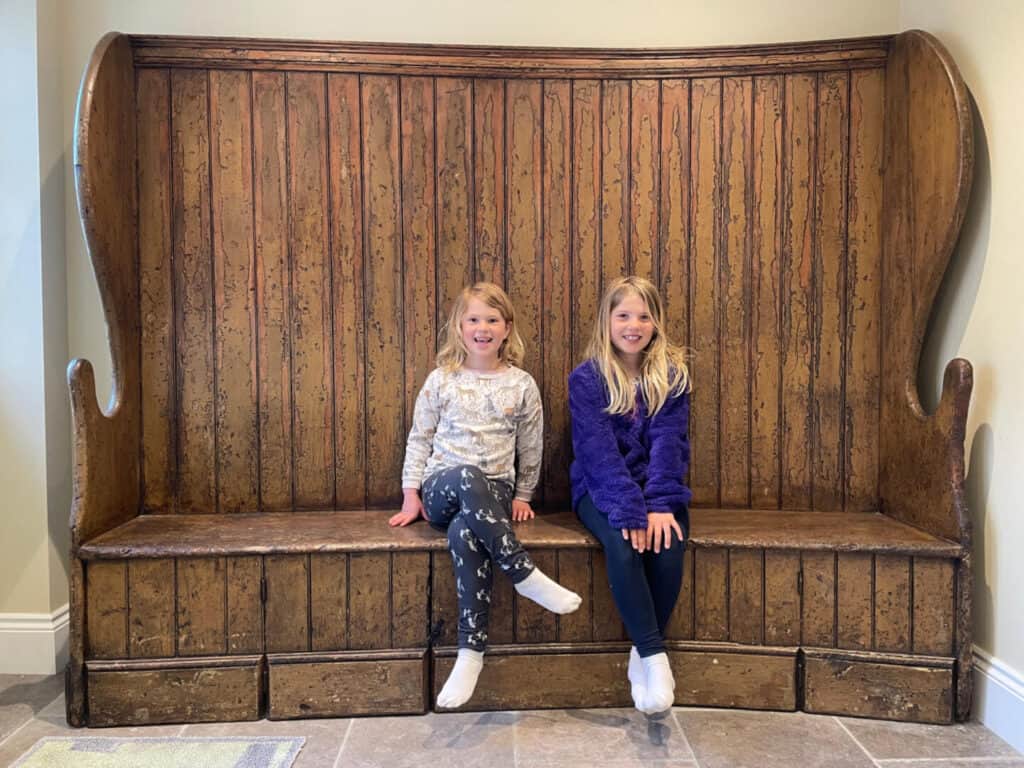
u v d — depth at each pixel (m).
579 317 1.96
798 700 1.64
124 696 1.58
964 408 1.58
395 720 1.60
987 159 1.62
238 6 1.97
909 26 1.94
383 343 1.95
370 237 1.93
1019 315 1.51
